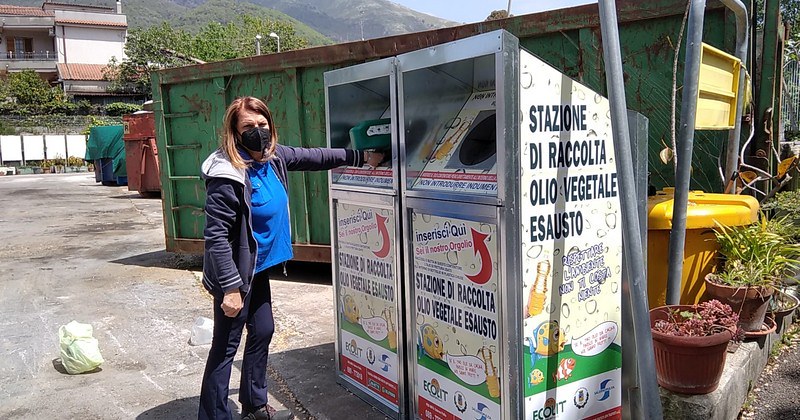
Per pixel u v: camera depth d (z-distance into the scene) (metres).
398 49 5.25
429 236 2.81
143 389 3.87
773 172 4.78
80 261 7.89
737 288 3.25
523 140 2.38
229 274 2.79
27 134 31.88
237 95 6.39
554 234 2.52
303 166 3.21
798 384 3.45
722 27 3.88
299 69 5.89
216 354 2.99
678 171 3.08
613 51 2.42
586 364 2.70
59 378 4.07
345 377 3.65
